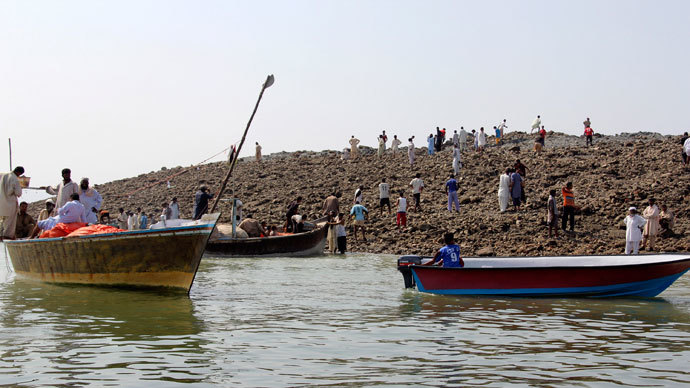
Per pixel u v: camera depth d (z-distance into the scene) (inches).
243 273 727.7
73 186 627.8
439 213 1159.6
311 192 1478.8
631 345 350.0
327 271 748.6
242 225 1054.4
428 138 1775.3
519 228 1011.9
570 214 965.8
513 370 296.8
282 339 361.4
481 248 932.0
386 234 1084.5
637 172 1263.5
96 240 552.7
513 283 527.8
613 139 1843.0
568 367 302.2
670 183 1144.2
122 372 291.3
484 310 465.4
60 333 374.9
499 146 1830.7
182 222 553.0
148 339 359.6
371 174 1585.9
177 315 438.3
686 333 382.9
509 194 1119.0
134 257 540.4
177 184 1914.4
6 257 719.1
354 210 1083.3
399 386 271.1
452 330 390.0
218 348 338.6
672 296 538.3
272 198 1471.5
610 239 927.0
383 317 435.5
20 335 368.8
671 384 275.1
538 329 394.0
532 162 1457.9
